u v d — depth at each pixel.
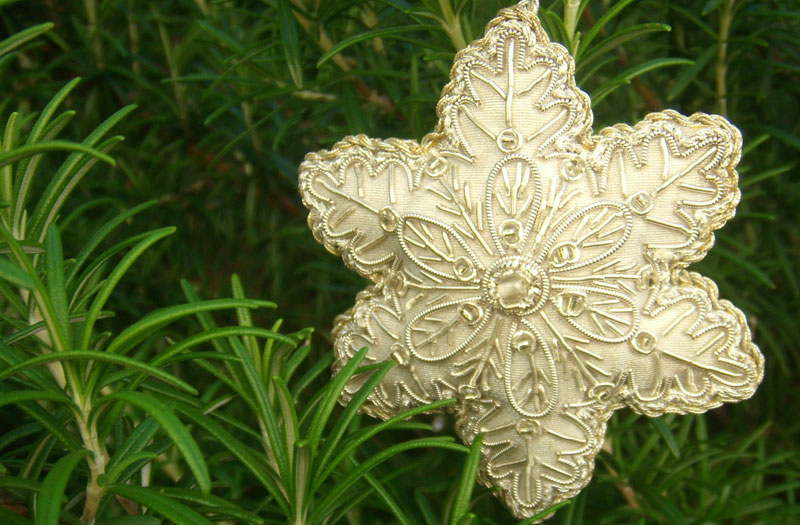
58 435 0.27
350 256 0.31
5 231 0.26
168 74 0.41
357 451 0.34
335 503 0.30
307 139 0.42
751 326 0.41
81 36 0.40
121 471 0.27
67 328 0.27
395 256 0.31
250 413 0.37
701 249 0.31
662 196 0.31
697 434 0.37
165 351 0.27
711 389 0.31
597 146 0.31
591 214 0.30
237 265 0.42
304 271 0.42
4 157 0.26
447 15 0.33
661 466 0.35
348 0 0.35
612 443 0.35
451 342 0.31
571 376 0.31
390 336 0.31
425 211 0.31
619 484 0.35
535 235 0.31
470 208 0.31
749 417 0.41
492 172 0.31
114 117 0.29
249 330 0.27
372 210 0.31
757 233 0.40
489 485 0.32
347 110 0.35
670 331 0.31
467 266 0.31
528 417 0.31
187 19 0.40
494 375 0.31
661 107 0.39
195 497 0.28
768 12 0.35
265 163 0.41
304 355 0.31
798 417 0.41
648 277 0.31
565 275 0.30
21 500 0.29
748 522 0.36
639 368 0.31
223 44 0.38
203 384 0.39
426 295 0.31
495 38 0.31
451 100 0.31
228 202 0.42
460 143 0.31
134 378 0.28
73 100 0.41
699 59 0.36
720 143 0.30
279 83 0.37
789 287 0.41
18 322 0.29
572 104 0.31
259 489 0.35
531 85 0.31
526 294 0.30
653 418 0.33
